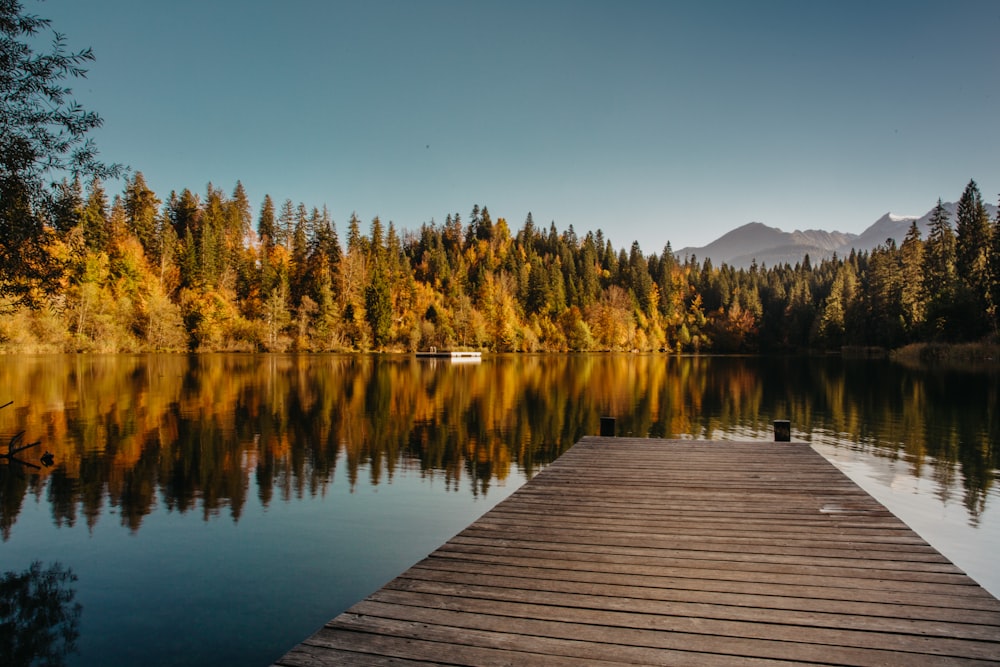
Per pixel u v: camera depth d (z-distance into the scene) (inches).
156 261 2674.7
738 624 145.9
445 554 196.9
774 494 277.9
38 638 221.8
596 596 162.9
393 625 145.5
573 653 132.2
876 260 3061.0
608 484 299.1
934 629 142.9
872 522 232.8
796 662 128.9
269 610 245.1
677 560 191.0
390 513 375.2
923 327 2297.0
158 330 2341.3
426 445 594.6
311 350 2760.8
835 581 173.0
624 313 3759.8
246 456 536.7
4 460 513.3
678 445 412.2
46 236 389.4
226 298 2684.5
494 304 3371.1
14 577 276.2
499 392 1128.2
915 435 652.7
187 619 236.8
